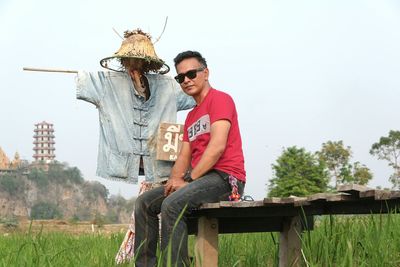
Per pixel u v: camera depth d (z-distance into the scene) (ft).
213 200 13.57
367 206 12.55
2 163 532.73
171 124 20.34
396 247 14.14
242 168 14.25
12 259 14.30
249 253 16.80
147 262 14.39
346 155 166.20
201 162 13.66
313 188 134.92
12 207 483.10
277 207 13.29
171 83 20.99
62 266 14.15
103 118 20.27
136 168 20.42
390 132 230.68
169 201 13.19
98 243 23.58
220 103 14.26
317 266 12.82
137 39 20.11
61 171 534.37
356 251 14.20
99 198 516.73
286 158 138.31
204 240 13.44
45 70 19.44
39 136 633.20
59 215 474.08
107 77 20.25
